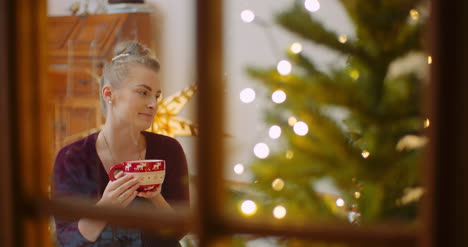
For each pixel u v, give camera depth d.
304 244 0.96
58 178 1.44
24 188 0.72
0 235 0.72
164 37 3.56
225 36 0.64
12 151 0.71
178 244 1.39
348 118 1.33
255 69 1.48
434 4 0.50
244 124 3.65
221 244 0.63
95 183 1.44
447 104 0.50
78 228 1.35
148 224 0.66
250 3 3.74
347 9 1.22
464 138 0.49
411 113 1.20
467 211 0.49
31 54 0.73
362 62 1.23
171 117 2.47
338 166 1.32
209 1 0.62
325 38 1.28
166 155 1.53
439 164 0.50
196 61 0.63
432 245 0.51
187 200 1.53
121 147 1.47
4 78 0.70
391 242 0.55
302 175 1.36
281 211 1.31
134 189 1.34
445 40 0.50
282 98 1.58
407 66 1.25
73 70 3.00
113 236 1.35
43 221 0.74
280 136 1.49
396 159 1.21
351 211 1.36
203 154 0.62
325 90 1.27
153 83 1.47
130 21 3.12
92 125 2.90
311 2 1.83
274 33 3.67
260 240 1.31
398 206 1.20
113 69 1.47
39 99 0.74
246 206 1.36
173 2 3.55
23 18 0.71
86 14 3.10
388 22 1.16
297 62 1.41
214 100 0.63
